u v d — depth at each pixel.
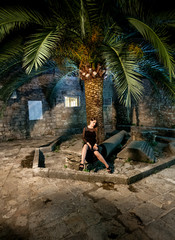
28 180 2.94
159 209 2.06
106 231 1.69
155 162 3.67
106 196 2.39
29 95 7.66
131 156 3.92
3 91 5.61
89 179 2.91
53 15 3.54
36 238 1.61
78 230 1.71
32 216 1.94
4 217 1.93
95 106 4.66
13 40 3.96
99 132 4.80
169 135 6.40
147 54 4.55
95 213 1.99
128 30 4.26
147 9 3.31
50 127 8.38
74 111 9.02
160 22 3.53
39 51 2.78
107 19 3.47
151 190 2.57
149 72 4.91
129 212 2.00
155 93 7.25
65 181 2.91
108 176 2.87
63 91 8.57
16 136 7.33
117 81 2.83
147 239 1.58
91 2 3.00
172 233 1.65
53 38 3.09
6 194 2.45
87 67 4.36
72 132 8.88
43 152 5.26
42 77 7.99
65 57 4.66
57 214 1.98
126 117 9.02
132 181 2.84
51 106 8.33
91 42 3.85
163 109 6.98
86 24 3.43
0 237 1.63
